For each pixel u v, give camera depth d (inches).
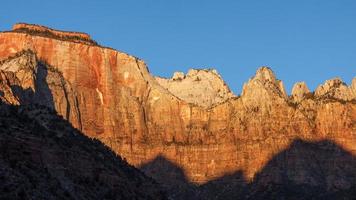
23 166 7485.2
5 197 6929.1
